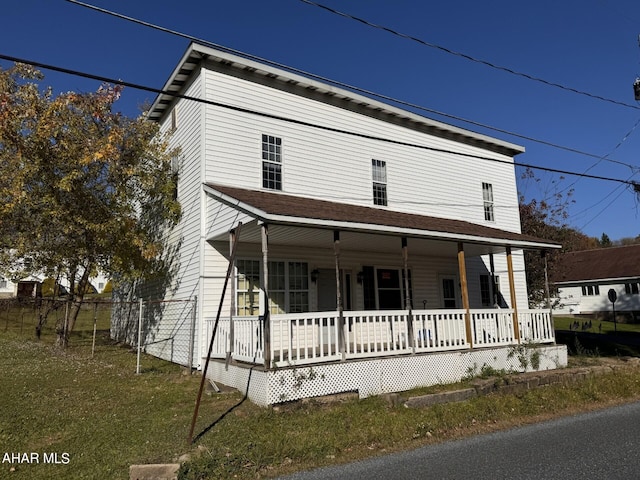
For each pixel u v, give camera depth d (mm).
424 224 12383
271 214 8758
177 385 10078
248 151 12930
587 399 10102
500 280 19156
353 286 14758
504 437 7340
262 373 8438
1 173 13281
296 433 6957
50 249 14430
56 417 7395
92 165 14336
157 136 15414
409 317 10781
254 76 13367
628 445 6797
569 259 40062
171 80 13719
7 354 13484
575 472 5664
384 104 15766
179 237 13695
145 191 15109
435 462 6113
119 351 15609
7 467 5535
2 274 15211
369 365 9648
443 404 9188
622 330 29047
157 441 6445
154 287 15453
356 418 7883
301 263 13656
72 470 5508
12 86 13898
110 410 7949
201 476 5492
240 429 7027
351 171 14984
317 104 14523
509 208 19656
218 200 11414
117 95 15125
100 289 45562
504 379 10789
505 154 20016
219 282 12180
